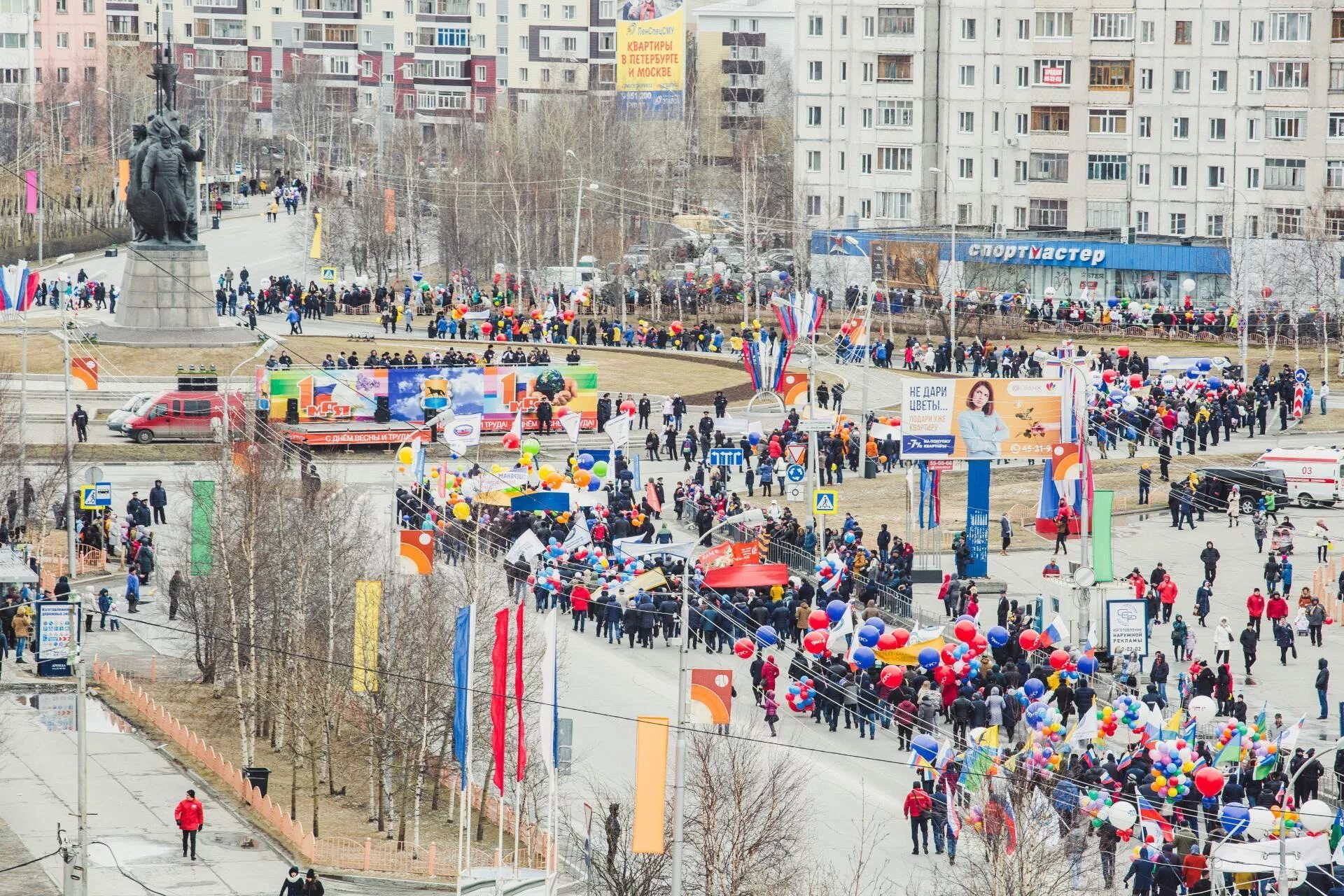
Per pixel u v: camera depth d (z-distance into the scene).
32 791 172.62
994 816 143.62
